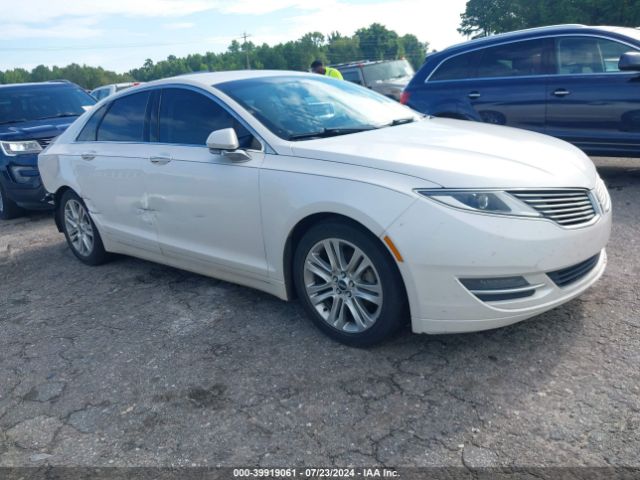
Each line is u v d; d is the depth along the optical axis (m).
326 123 3.83
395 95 14.77
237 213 3.63
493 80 6.89
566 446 2.39
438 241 2.81
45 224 7.34
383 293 3.04
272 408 2.82
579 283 3.11
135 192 4.38
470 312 2.88
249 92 3.98
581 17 41.62
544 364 2.97
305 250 3.35
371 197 2.96
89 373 3.34
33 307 4.46
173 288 4.52
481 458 2.36
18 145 7.27
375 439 2.54
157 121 4.32
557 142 3.74
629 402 2.61
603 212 3.24
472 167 2.98
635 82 5.91
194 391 3.04
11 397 3.17
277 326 3.67
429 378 2.94
